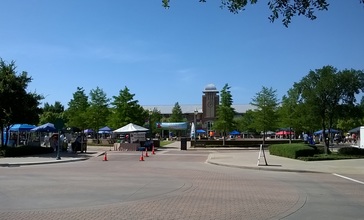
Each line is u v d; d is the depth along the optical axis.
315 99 29.98
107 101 61.06
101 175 17.30
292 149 28.78
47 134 56.19
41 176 16.75
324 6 8.30
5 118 31.66
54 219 8.19
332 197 11.59
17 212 8.92
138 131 44.12
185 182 14.88
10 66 32.72
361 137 37.91
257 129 53.50
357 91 29.58
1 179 15.51
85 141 40.16
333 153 30.98
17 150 31.17
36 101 33.62
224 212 9.04
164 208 9.46
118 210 9.19
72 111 66.69
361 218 8.58
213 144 52.94
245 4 8.84
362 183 15.45
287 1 8.53
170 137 94.69
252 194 11.94
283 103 56.94
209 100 107.62
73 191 12.24
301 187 13.91
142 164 24.53
